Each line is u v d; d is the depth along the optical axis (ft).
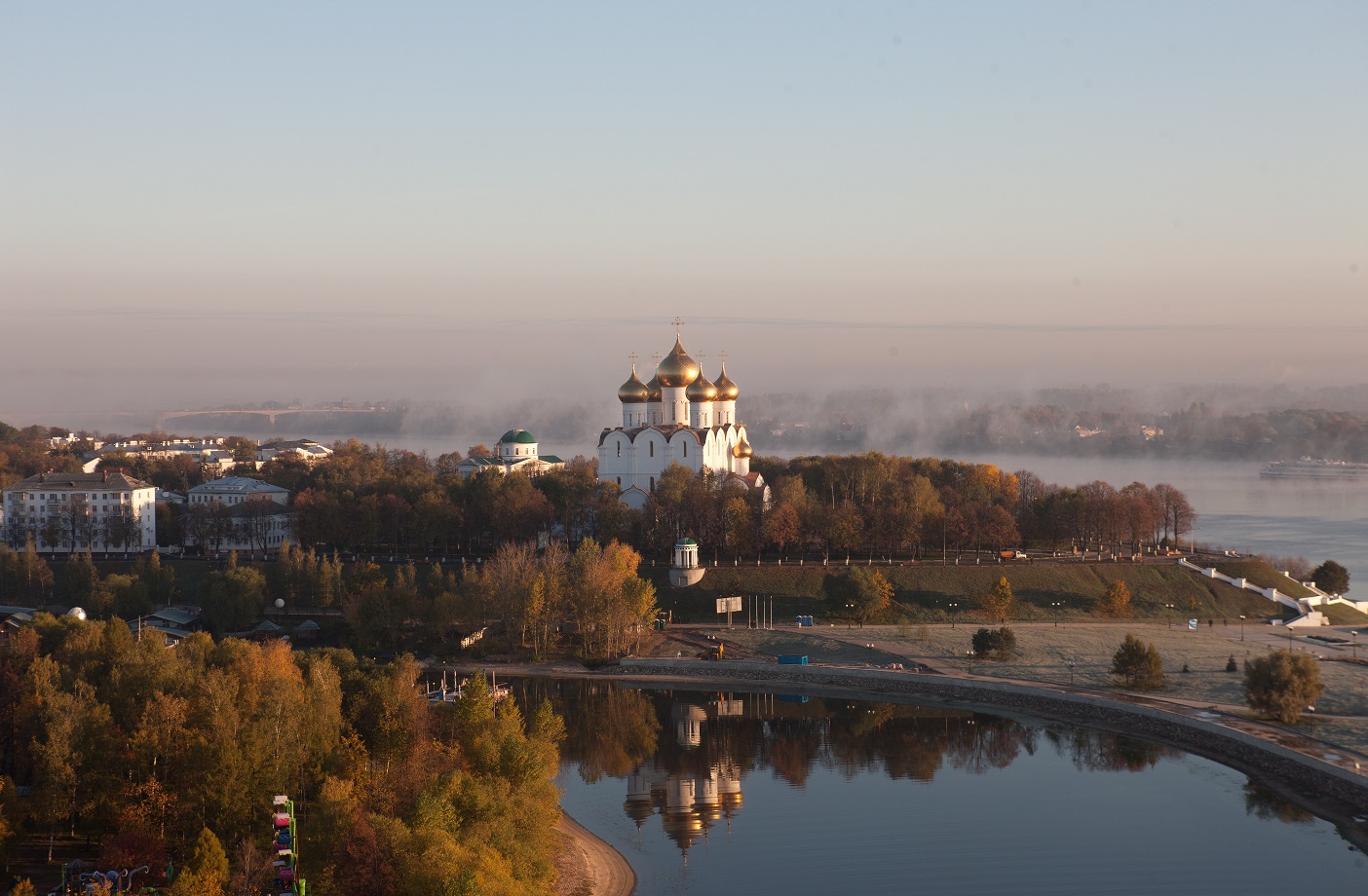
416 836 408.87
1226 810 588.09
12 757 538.88
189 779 459.32
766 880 504.84
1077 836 554.87
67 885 417.69
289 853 398.83
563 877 496.64
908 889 493.77
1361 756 622.95
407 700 546.67
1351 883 499.10
